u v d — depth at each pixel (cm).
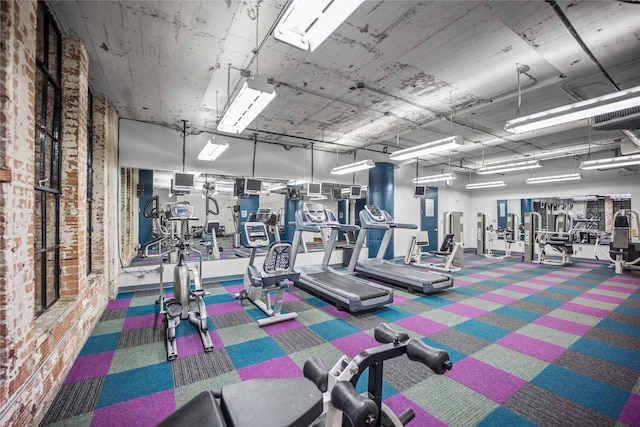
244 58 323
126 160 515
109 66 337
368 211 606
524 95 414
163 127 550
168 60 326
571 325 361
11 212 152
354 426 87
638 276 658
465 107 462
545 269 747
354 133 609
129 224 668
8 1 151
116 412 199
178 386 229
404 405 208
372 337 326
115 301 450
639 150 605
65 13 248
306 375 120
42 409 190
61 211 270
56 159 264
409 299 479
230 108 313
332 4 167
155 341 309
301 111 483
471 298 484
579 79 359
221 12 249
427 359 116
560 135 623
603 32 271
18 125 160
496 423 190
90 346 295
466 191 1162
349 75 361
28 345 170
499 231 990
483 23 263
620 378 242
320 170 744
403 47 301
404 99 432
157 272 527
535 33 277
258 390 98
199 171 585
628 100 252
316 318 387
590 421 192
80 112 281
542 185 967
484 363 268
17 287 157
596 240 802
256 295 413
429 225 1028
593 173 854
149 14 252
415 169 978
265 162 662
